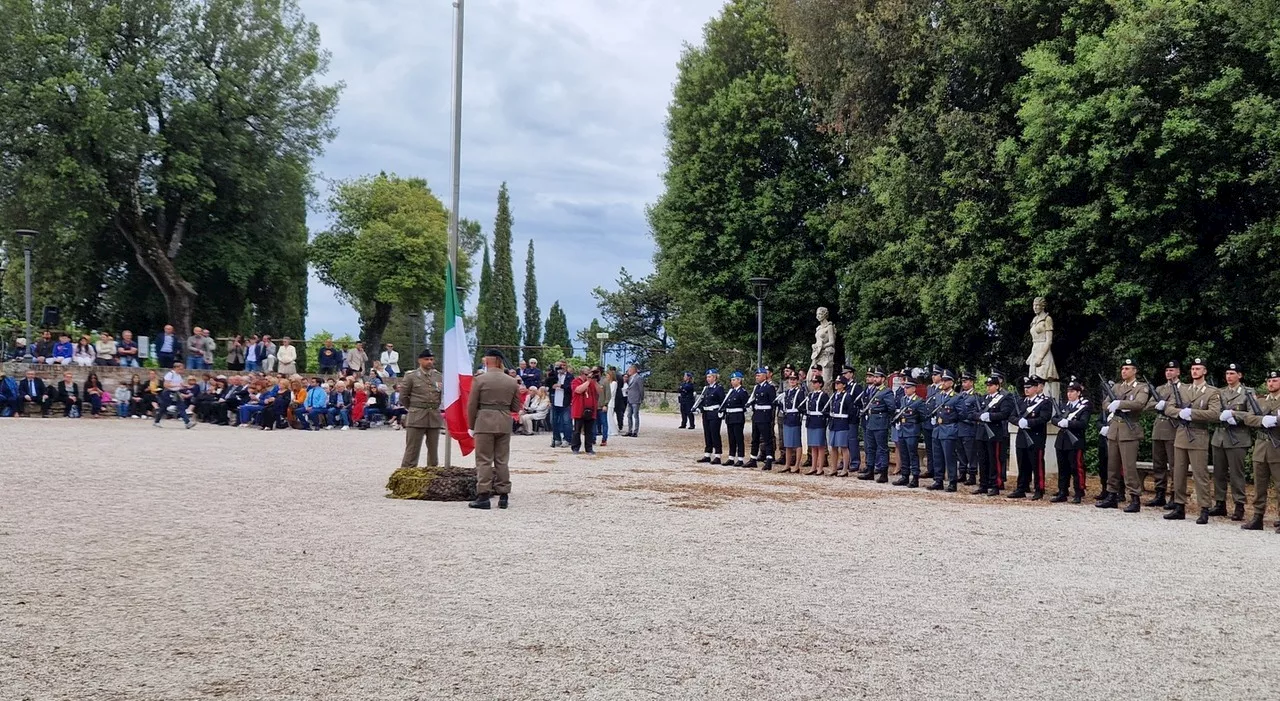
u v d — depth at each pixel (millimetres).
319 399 26172
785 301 25938
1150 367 16938
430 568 7301
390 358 33656
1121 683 4965
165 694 4395
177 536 8422
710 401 18672
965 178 17984
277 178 37875
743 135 25953
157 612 5824
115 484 11977
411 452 12672
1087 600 6852
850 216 22641
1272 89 14406
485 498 10844
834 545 8914
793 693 4641
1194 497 13906
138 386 26906
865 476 16312
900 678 4934
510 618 5883
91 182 31688
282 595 6324
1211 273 15484
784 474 16922
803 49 23266
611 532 9328
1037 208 16641
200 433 22422
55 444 17484
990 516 11508
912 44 19953
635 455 19984
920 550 8781
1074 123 15234
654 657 5160
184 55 35469
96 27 33094
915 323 22688
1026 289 18266
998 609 6504
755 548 8625
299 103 38969
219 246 37594
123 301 38719
